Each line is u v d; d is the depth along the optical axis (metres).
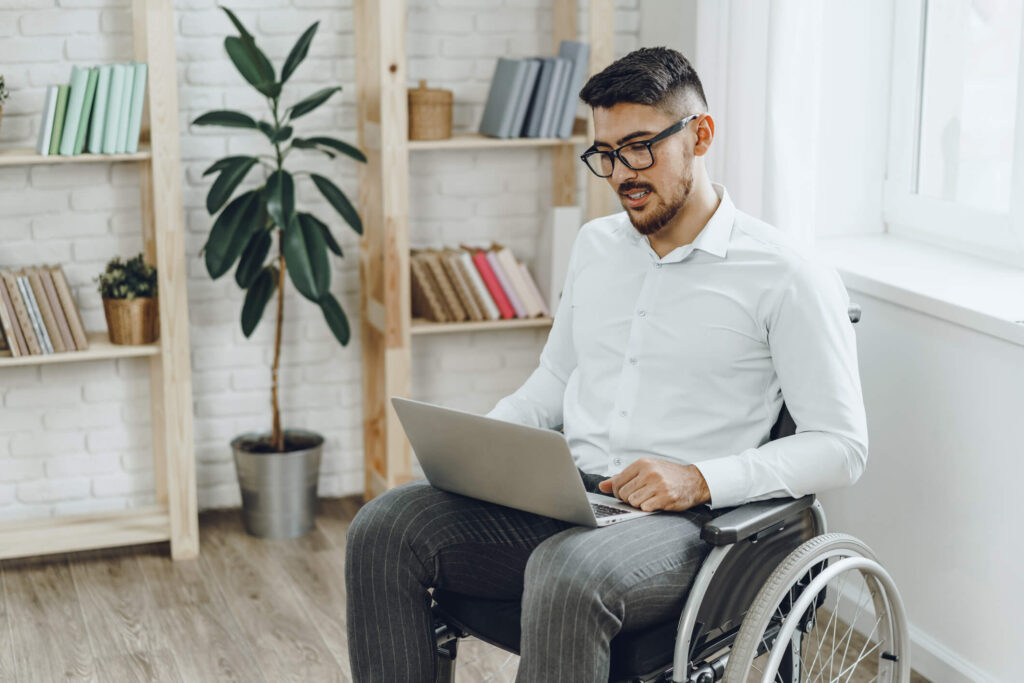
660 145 1.88
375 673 1.95
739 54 2.80
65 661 2.63
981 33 2.78
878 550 2.65
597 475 2.08
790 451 1.88
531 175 3.64
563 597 1.71
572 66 3.28
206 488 3.53
